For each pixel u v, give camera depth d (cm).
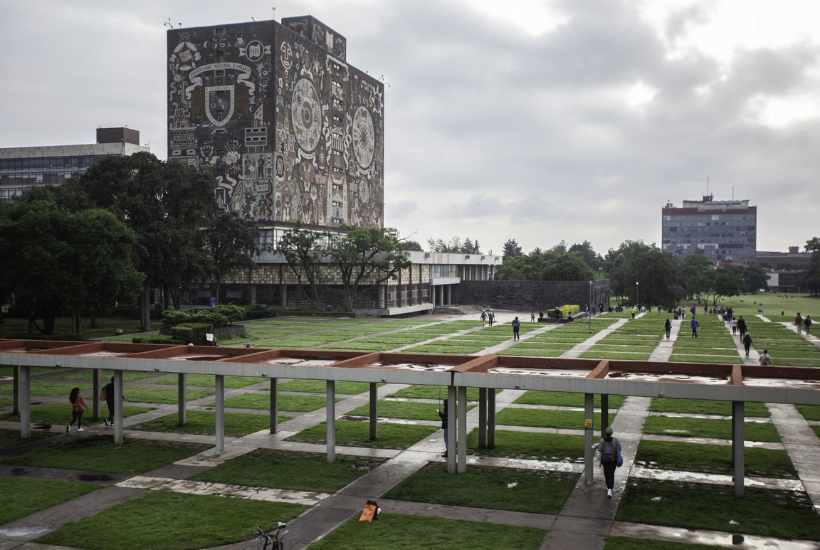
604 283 16150
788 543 2141
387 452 3203
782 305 18650
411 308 13112
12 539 2205
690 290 18662
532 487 2697
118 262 6944
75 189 9094
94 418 3919
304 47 13775
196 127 13300
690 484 2722
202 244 10069
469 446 3306
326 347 7356
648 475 2844
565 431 3619
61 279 6550
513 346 7538
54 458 3117
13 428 3697
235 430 3634
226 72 13112
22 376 3484
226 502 2539
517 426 3741
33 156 17488
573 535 2211
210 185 9562
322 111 14462
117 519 2366
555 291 14438
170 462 3045
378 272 12394
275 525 2309
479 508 2470
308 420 3862
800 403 2425
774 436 3466
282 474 2872
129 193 8794
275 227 12912
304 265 12094
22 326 9594
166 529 2277
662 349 7275
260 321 11031
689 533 2223
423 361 3456
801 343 7931
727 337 8669
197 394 4666
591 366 3275
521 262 17925
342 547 2120
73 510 2459
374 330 9500
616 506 2478
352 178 15712
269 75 12862
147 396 4588
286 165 13200
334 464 3011
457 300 15425
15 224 6675
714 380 2975
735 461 2564
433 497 2586
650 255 16875
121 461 3066
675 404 4322
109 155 9119
